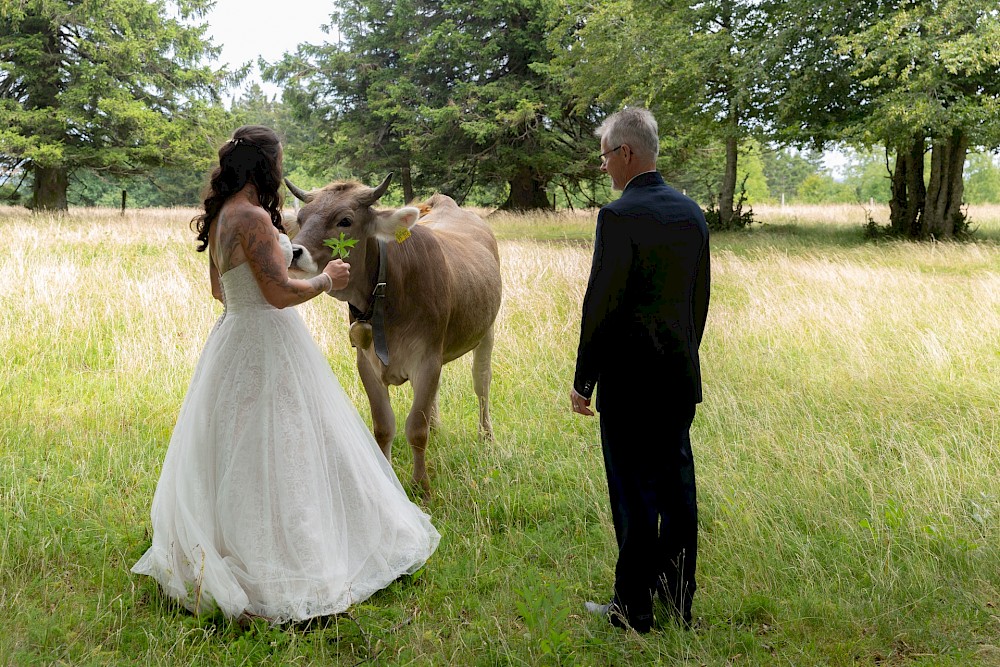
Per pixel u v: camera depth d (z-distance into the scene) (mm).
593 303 2652
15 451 4309
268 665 2631
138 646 2729
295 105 31578
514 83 27875
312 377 3018
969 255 12586
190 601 2889
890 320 7492
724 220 21547
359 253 3646
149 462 4277
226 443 2854
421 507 3936
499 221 24469
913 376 5840
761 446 4551
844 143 18688
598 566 3312
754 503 3721
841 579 3137
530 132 27609
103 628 2803
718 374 6020
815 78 17031
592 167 27656
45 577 3111
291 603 2844
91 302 7461
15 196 26797
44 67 22734
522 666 2633
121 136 23219
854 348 6609
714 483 3982
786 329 7359
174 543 2947
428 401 4051
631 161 2746
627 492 2789
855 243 16516
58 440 4520
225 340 2896
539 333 7156
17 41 21703
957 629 2795
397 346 3979
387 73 30062
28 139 20938
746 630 2863
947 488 3840
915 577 3086
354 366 6184
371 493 3160
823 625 2850
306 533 2877
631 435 2785
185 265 9961
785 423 4957
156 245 11797
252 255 2775
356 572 3064
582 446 4617
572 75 24469
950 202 17031
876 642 2744
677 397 2770
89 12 21906
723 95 20188
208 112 24391
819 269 10398
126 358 6066
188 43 23797
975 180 52812
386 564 3154
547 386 5809
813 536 3512
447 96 28750
